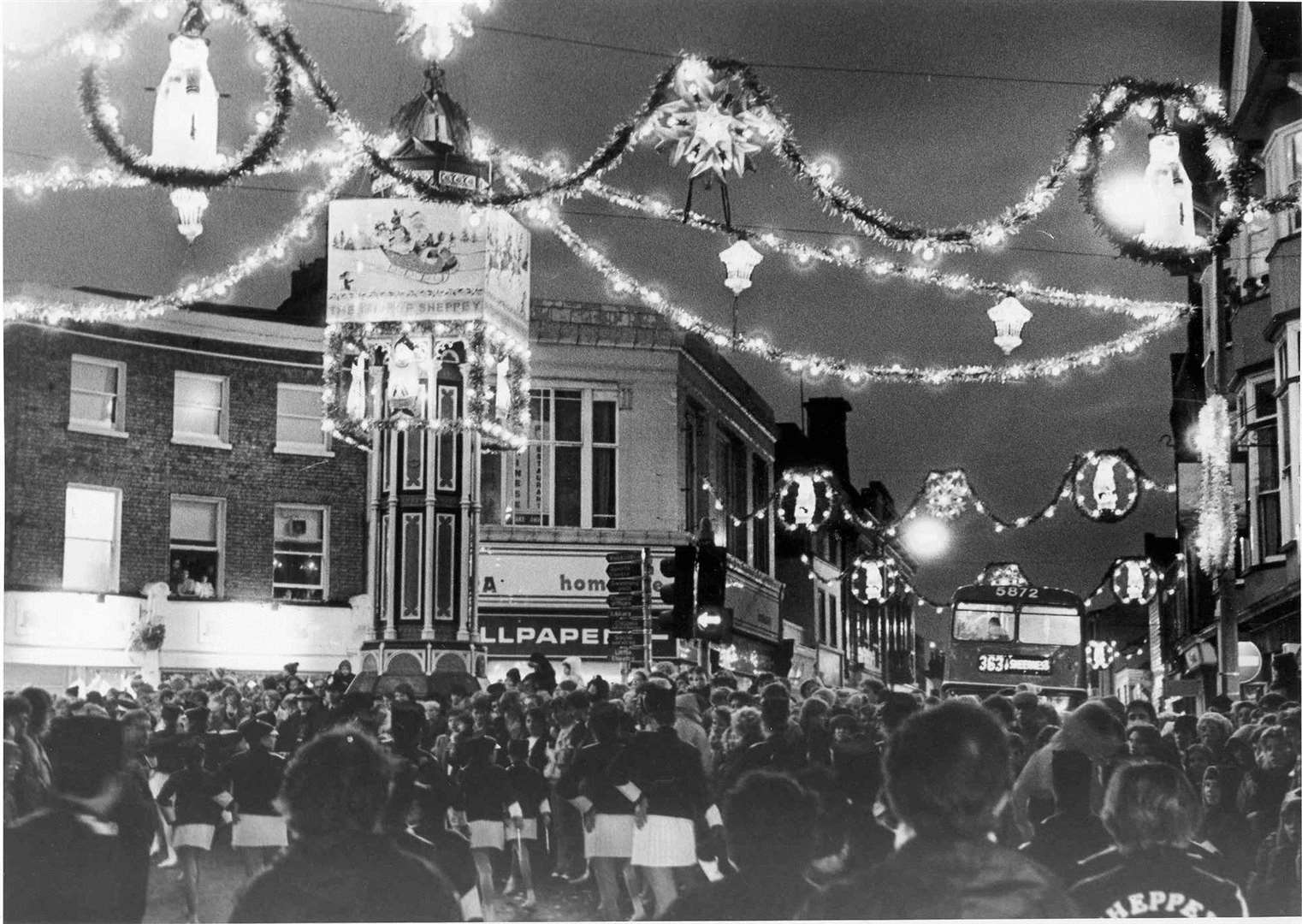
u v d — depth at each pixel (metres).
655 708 10.10
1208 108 11.53
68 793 7.00
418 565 24.95
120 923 7.28
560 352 34.19
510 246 23.73
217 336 30.17
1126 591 26.06
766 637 44.16
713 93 10.67
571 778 11.82
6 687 26.72
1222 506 16.88
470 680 24.50
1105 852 6.03
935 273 17.17
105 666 28.08
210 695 20.03
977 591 32.22
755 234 16.17
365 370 24.72
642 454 34.53
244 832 12.08
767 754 10.95
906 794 4.97
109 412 28.92
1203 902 5.59
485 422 24.00
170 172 9.80
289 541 30.92
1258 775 10.56
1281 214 24.59
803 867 5.53
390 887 5.22
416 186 11.22
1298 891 8.26
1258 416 26.42
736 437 43.16
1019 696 13.78
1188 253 11.58
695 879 9.92
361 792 5.27
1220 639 16.84
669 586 19.56
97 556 28.55
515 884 14.59
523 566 33.50
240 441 30.39
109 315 24.88
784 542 51.59
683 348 35.16
